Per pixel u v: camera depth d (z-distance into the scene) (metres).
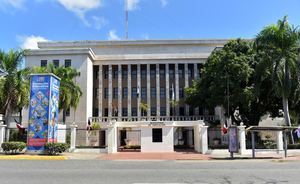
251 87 34.09
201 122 33.22
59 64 49.41
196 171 14.12
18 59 30.59
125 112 53.78
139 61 53.75
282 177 11.88
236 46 37.38
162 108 53.94
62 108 37.69
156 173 13.30
